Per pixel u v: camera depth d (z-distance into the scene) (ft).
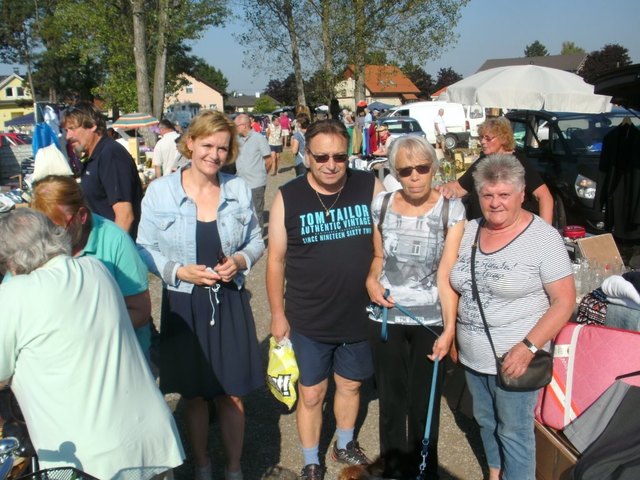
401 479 9.41
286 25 73.56
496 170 8.19
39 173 11.19
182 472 10.98
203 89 237.04
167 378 9.71
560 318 8.08
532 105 34.86
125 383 6.98
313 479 10.18
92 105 12.59
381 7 68.49
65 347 6.48
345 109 77.56
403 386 9.52
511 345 8.44
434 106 78.79
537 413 9.45
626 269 14.73
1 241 6.63
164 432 7.33
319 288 9.64
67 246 7.01
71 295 6.59
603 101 33.73
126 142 43.68
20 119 111.45
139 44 59.26
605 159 21.91
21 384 6.61
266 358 15.38
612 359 8.72
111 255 8.60
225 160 9.64
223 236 9.60
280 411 13.20
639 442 7.97
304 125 38.22
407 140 8.83
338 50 71.00
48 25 159.12
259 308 19.71
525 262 8.24
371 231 9.68
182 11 63.26
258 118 131.95
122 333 7.08
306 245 9.60
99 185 12.55
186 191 9.66
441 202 9.14
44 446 6.59
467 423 12.49
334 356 10.40
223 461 11.36
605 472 7.83
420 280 9.25
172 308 9.57
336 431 11.43
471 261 8.71
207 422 10.12
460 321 9.00
